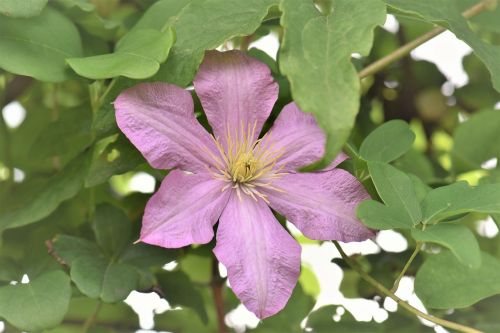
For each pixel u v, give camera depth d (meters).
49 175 0.67
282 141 0.57
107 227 0.59
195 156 0.55
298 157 0.56
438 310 0.63
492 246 0.70
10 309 0.54
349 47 0.52
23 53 0.56
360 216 0.52
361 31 0.52
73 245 0.58
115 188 0.73
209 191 0.55
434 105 0.76
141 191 0.66
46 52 0.57
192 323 0.71
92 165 0.57
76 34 0.58
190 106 0.55
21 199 0.65
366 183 0.57
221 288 0.67
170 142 0.54
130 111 0.54
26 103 0.74
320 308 0.66
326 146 0.50
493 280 0.56
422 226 0.53
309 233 0.55
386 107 0.76
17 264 0.61
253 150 0.56
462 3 0.63
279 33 0.72
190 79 0.54
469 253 0.50
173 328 0.71
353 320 0.65
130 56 0.54
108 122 0.55
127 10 0.69
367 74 0.62
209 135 0.55
